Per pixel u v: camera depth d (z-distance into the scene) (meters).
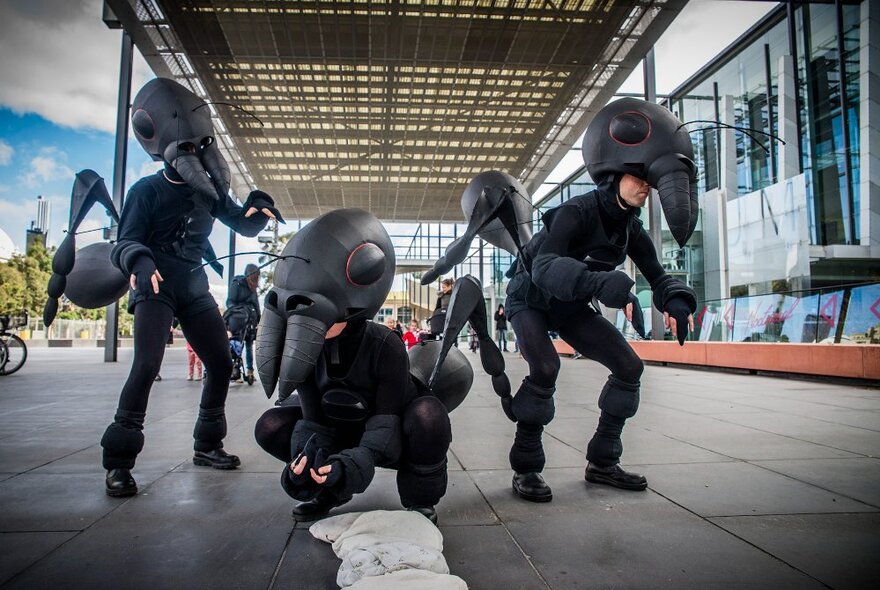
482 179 3.31
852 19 23.34
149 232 3.28
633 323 2.35
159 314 3.26
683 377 10.95
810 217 24.52
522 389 3.05
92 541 2.30
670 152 2.76
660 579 1.94
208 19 12.69
